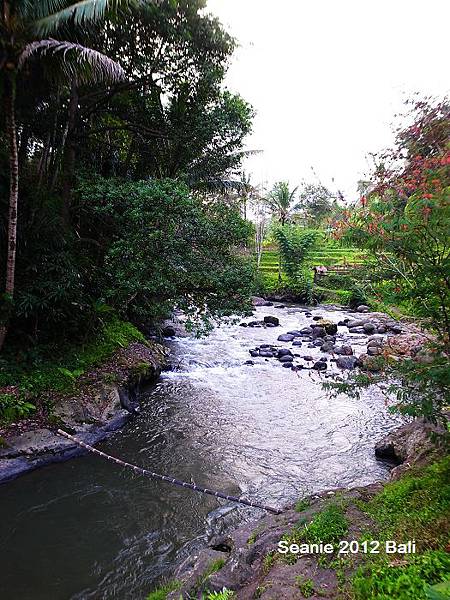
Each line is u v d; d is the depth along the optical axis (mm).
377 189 3377
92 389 7637
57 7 6941
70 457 6230
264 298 23625
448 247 3006
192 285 9102
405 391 3199
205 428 7484
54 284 7527
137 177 12789
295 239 23766
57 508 5109
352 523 3426
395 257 3383
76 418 6918
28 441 6141
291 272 23844
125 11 8633
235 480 5848
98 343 9227
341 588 2611
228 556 3795
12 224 6930
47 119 9859
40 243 7926
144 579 4016
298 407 8469
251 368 11117
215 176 14000
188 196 8430
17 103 8359
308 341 14250
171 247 8156
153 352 10680
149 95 11430
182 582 3564
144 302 10953
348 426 7594
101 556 4340
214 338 14602
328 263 23938
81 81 8773
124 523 4871
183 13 9914
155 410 8195
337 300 22344
